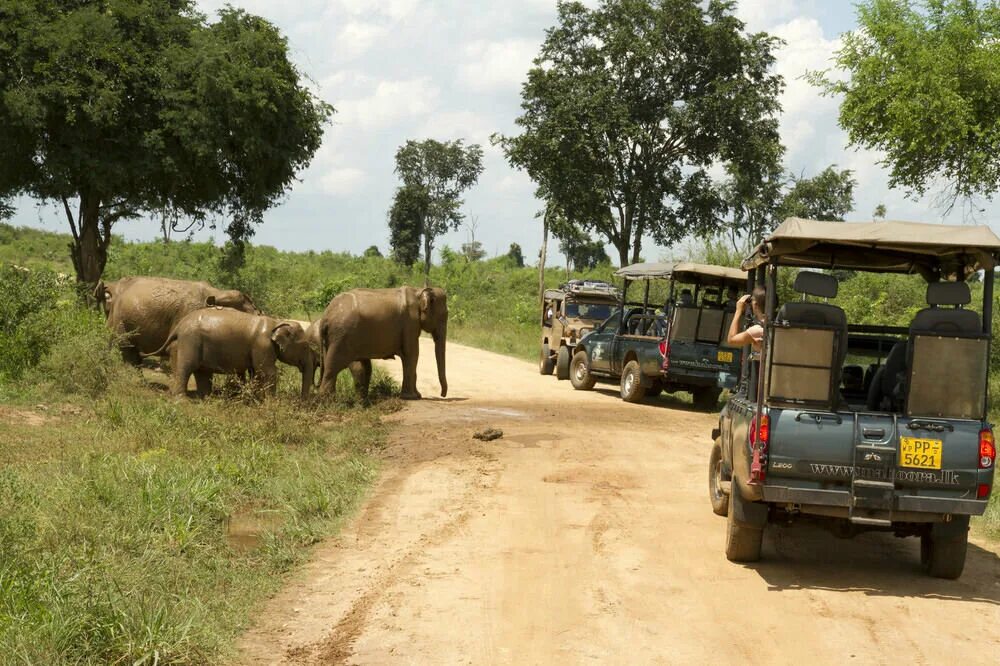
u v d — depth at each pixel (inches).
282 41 1069.8
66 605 206.5
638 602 255.1
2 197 1038.4
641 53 1437.0
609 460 461.7
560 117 1471.5
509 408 629.0
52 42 909.8
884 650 223.3
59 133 950.4
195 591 243.0
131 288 614.2
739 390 330.0
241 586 253.9
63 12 988.6
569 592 262.1
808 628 237.9
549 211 1555.1
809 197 1601.9
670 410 684.1
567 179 1505.9
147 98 984.3
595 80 1473.9
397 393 658.8
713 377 685.9
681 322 684.7
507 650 217.9
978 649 225.5
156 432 423.5
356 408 577.9
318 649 215.8
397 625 232.5
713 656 217.2
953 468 256.7
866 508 260.5
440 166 3412.9
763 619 243.9
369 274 2347.4
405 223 3385.8
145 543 270.7
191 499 315.0
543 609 247.3
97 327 627.2
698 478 430.0
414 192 3356.3
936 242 262.8
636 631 232.5
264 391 535.5
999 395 701.3
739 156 1486.2
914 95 696.4
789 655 218.8
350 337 608.7
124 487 317.1
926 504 257.8
